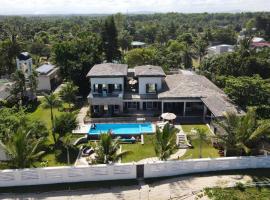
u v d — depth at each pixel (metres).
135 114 47.25
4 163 26.83
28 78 58.28
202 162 27.05
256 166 27.95
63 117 35.91
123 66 52.94
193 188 24.92
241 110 40.44
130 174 26.41
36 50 105.62
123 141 38.56
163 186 25.38
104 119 44.88
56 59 62.56
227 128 30.12
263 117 40.06
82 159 34.00
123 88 49.47
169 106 48.34
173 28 167.12
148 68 50.91
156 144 29.03
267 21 165.12
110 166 26.03
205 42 109.31
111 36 82.12
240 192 24.27
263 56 69.75
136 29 172.38
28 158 26.75
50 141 38.12
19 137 26.19
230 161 27.39
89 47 64.69
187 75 53.72
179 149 35.81
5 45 75.81
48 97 41.84
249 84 43.16
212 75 65.25
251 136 28.56
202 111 47.91
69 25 187.38
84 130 41.59
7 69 77.25
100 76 47.62
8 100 51.53
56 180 25.92
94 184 25.81
